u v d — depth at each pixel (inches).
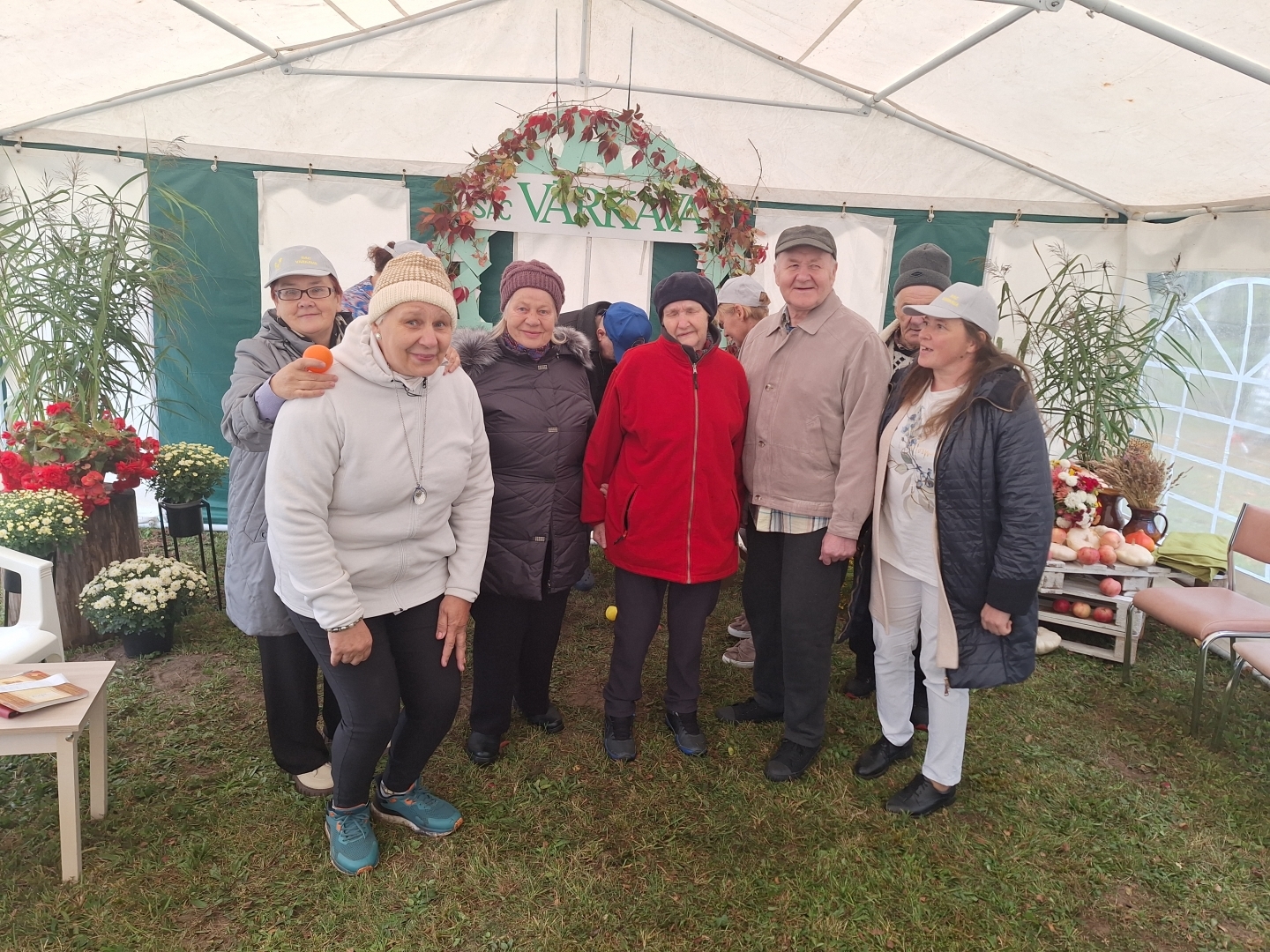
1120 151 162.4
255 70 180.7
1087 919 88.4
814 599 105.4
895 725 109.7
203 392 200.8
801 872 93.3
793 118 194.2
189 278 182.4
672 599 113.2
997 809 106.0
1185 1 105.0
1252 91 122.1
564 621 164.1
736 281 145.7
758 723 125.0
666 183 183.9
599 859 94.3
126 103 181.8
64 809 83.9
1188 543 158.4
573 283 193.8
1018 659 93.1
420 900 86.3
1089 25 121.3
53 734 81.8
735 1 160.6
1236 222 171.3
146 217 187.6
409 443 81.7
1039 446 88.1
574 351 105.0
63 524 130.4
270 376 88.9
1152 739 126.0
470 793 104.5
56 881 86.1
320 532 77.5
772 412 106.7
